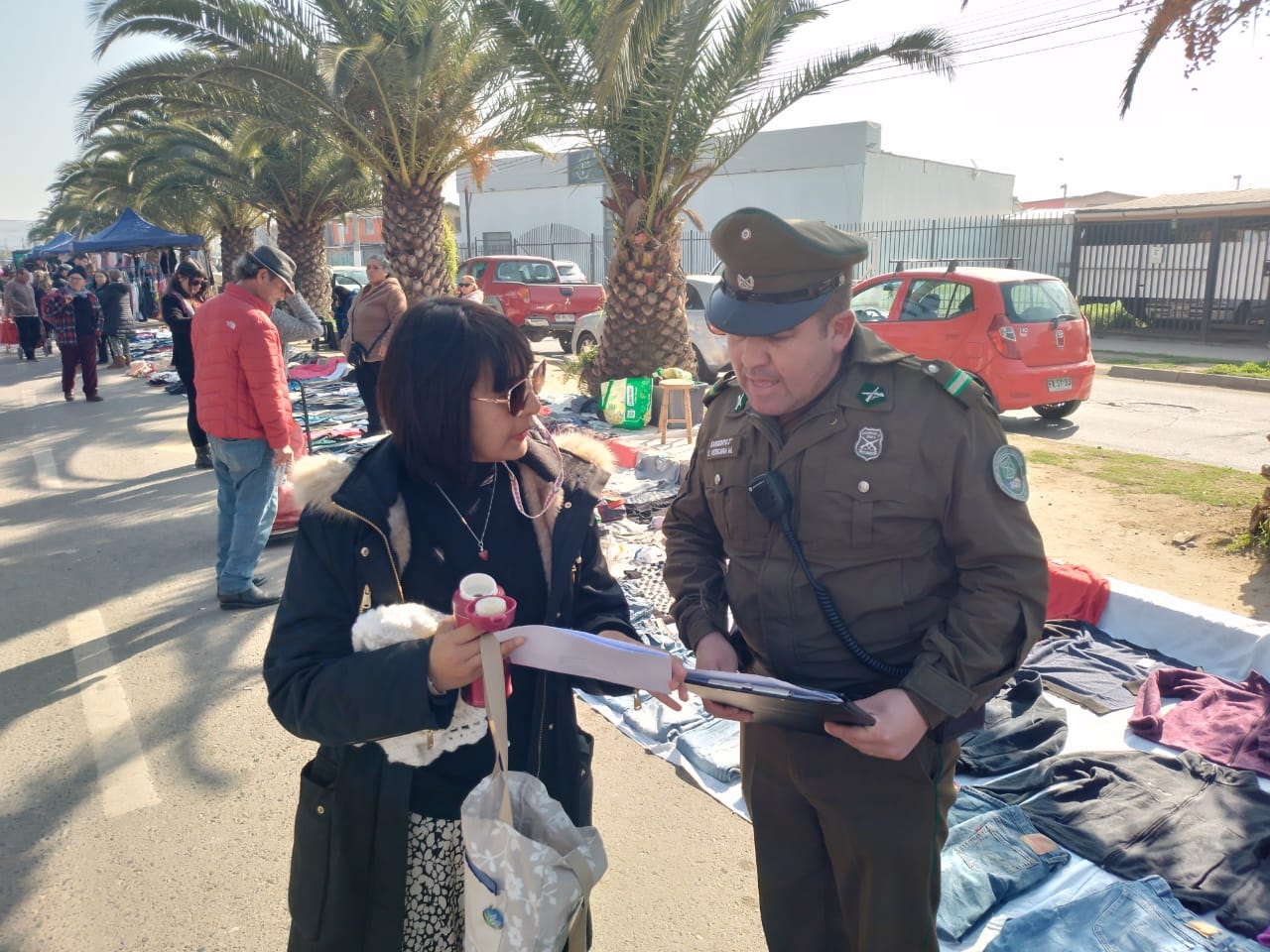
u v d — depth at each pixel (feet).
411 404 4.87
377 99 39.86
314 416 35.17
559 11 29.14
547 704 5.48
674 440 28.81
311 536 4.96
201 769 11.44
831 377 5.63
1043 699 12.32
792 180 90.89
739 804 10.65
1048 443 28.86
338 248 165.68
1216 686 12.33
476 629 4.46
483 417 4.93
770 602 5.74
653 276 32.91
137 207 81.76
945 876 8.77
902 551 5.39
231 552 16.33
